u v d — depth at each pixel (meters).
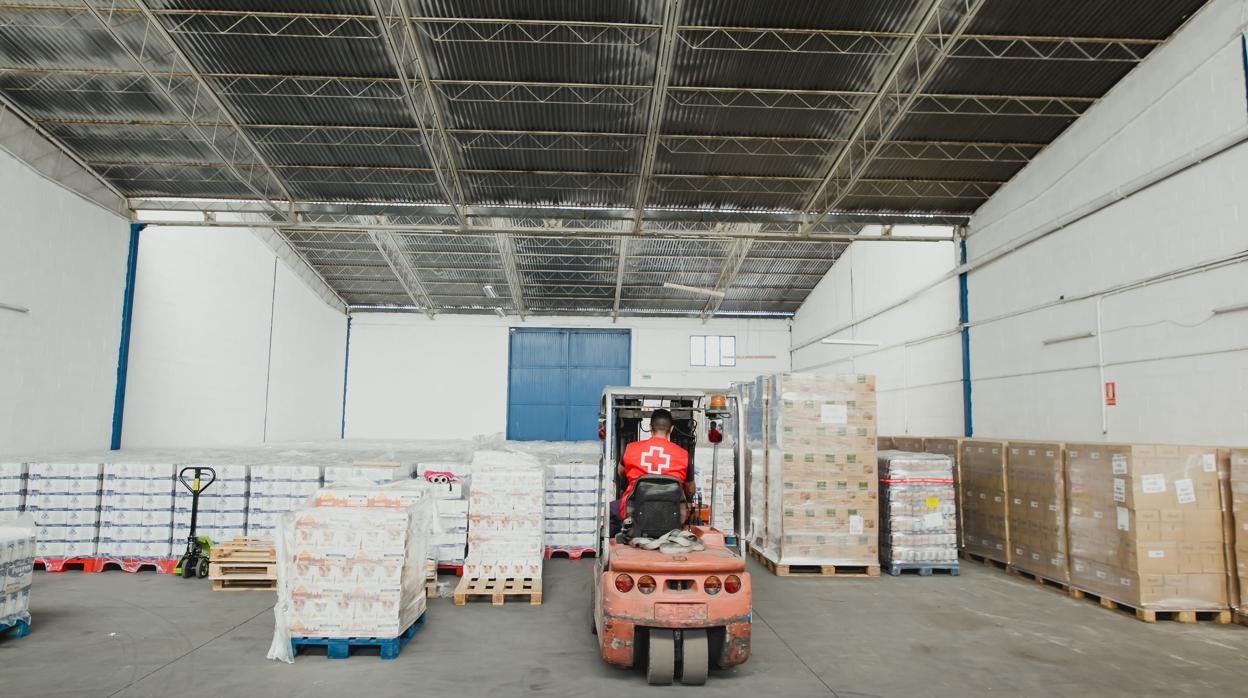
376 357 23.30
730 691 4.58
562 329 23.81
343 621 5.15
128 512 8.00
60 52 9.13
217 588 7.06
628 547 5.10
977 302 12.38
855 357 17.97
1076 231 9.77
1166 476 6.46
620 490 5.88
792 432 8.42
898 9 8.55
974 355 12.43
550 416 23.44
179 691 4.45
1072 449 7.37
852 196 13.15
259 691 4.46
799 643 5.63
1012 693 4.57
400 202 14.15
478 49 9.39
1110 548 6.75
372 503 5.51
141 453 10.09
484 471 7.26
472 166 12.69
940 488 8.44
